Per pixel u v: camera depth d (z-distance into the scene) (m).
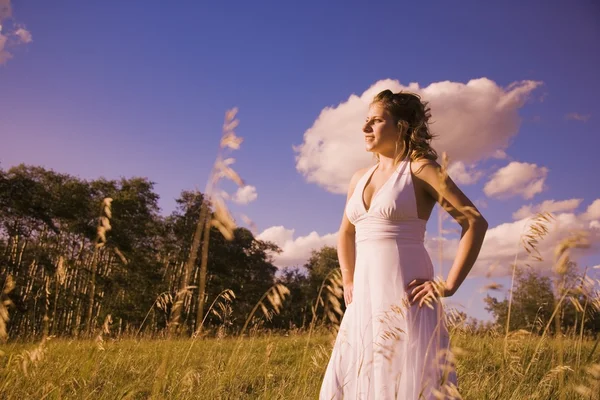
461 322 1.72
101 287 30.22
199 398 3.31
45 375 2.90
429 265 2.38
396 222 2.35
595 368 1.46
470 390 3.47
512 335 2.19
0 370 2.77
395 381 2.06
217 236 40.22
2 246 31.41
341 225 2.83
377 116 2.46
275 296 1.78
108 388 3.64
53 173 41.75
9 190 35.56
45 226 35.75
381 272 2.32
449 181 2.24
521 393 2.98
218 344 4.95
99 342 2.91
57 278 3.24
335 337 2.42
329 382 2.34
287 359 5.59
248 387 4.41
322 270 48.19
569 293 1.38
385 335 2.14
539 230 1.40
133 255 36.91
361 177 2.71
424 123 2.39
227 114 1.27
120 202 39.81
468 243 2.18
